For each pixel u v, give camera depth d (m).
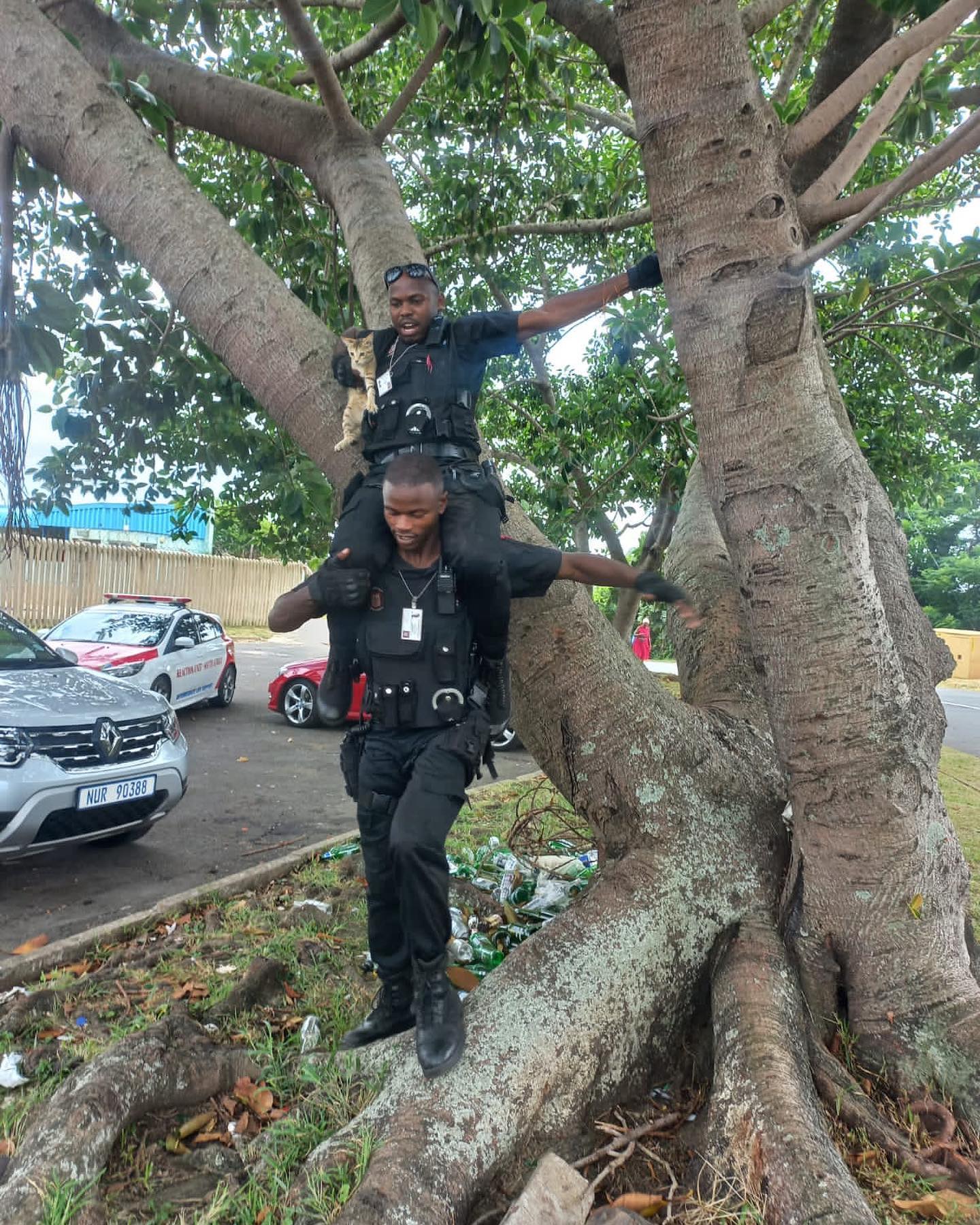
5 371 4.11
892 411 9.73
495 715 2.75
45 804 4.80
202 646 11.91
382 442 2.74
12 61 3.67
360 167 4.36
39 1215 2.27
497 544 2.56
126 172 3.58
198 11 5.46
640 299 8.13
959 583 39.22
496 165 7.89
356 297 7.04
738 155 2.63
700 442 2.96
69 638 11.02
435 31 3.76
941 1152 2.62
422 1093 2.52
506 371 10.88
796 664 2.88
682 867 3.24
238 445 6.71
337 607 2.56
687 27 2.58
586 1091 2.72
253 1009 3.53
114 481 6.92
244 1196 2.40
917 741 3.10
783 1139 2.35
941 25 2.78
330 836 6.56
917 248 6.73
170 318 5.66
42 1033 3.40
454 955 4.07
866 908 2.95
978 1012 2.88
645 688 3.53
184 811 7.10
